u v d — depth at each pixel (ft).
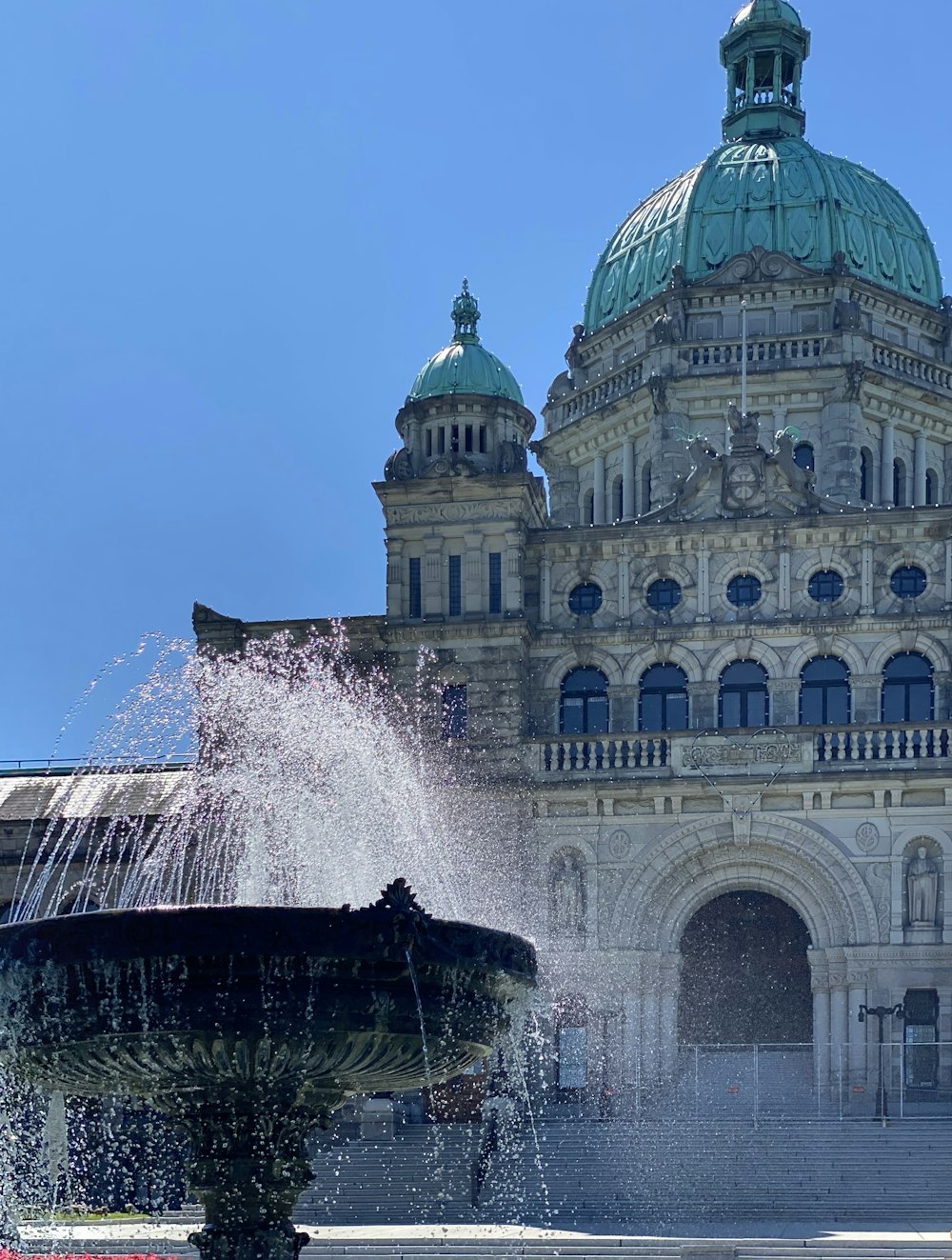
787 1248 129.18
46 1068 74.95
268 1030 71.51
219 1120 75.05
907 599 192.54
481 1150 156.04
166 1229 141.90
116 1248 131.54
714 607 194.90
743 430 198.70
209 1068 73.20
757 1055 171.53
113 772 208.64
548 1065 180.14
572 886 185.37
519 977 77.77
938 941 179.73
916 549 193.26
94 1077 74.84
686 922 185.68
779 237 231.30
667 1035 182.70
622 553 197.36
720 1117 168.76
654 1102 179.42
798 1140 157.99
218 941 70.03
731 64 256.32
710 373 221.66
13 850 202.90
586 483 237.45
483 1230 140.15
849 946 180.34
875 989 179.73
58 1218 149.79
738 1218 147.13
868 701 190.08
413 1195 153.48
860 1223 144.56
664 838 184.96
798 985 192.95
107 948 70.23
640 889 184.34
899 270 235.20
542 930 184.44
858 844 182.39
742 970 194.18
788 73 256.32
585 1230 141.08
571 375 241.35
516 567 195.11
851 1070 177.88
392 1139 165.37
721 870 185.47
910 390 224.53
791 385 221.46
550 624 198.18
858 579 192.85
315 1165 159.53
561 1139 161.07
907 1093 177.37
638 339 233.55
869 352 222.69
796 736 184.55
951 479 228.63
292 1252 75.82
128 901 194.70
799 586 193.98
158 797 203.10
